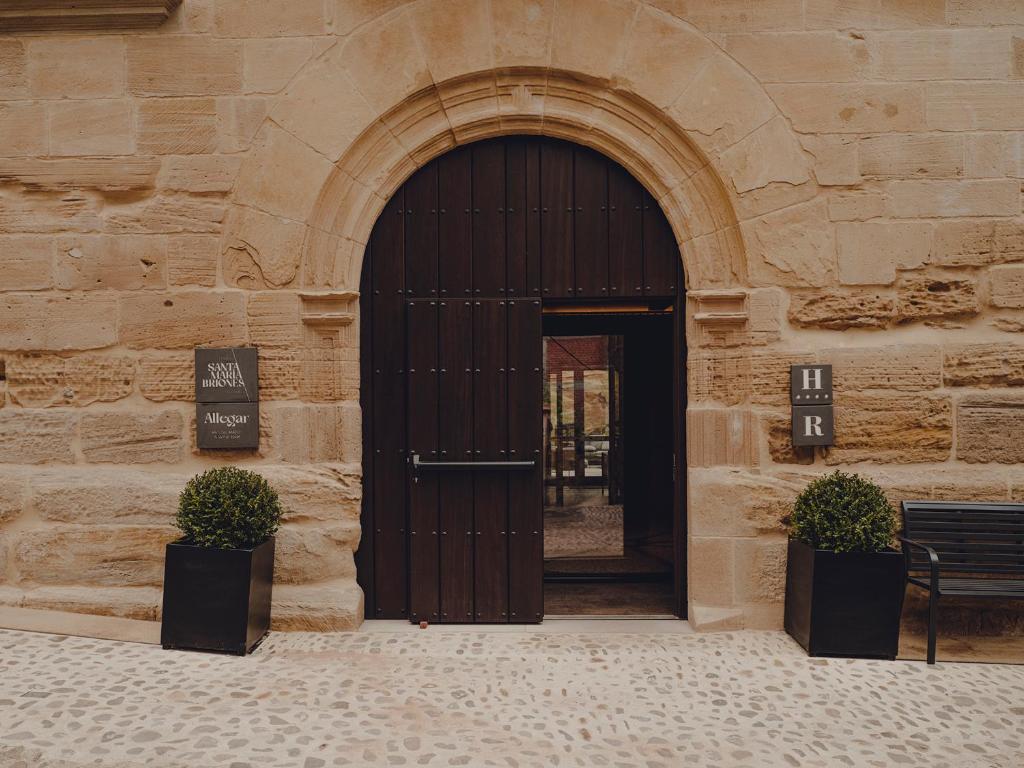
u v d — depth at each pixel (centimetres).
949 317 443
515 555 464
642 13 444
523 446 462
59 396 455
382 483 471
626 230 468
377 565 471
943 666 393
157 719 324
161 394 452
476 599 464
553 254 467
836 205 443
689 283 457
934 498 440
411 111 454
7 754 291
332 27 446
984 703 352
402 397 470
